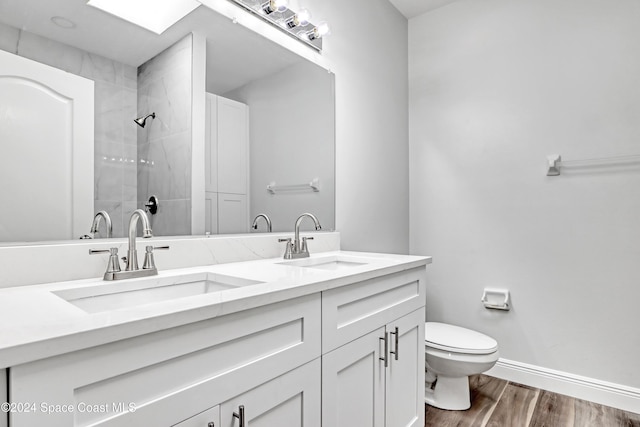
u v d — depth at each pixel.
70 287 0.91
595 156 1.99
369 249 2.27
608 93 1.96
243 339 0.80
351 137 2.14
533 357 2.16
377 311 1.29
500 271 2.29
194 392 0.70
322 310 1.02
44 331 0.54
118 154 1.17
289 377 0.91
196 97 1.39
